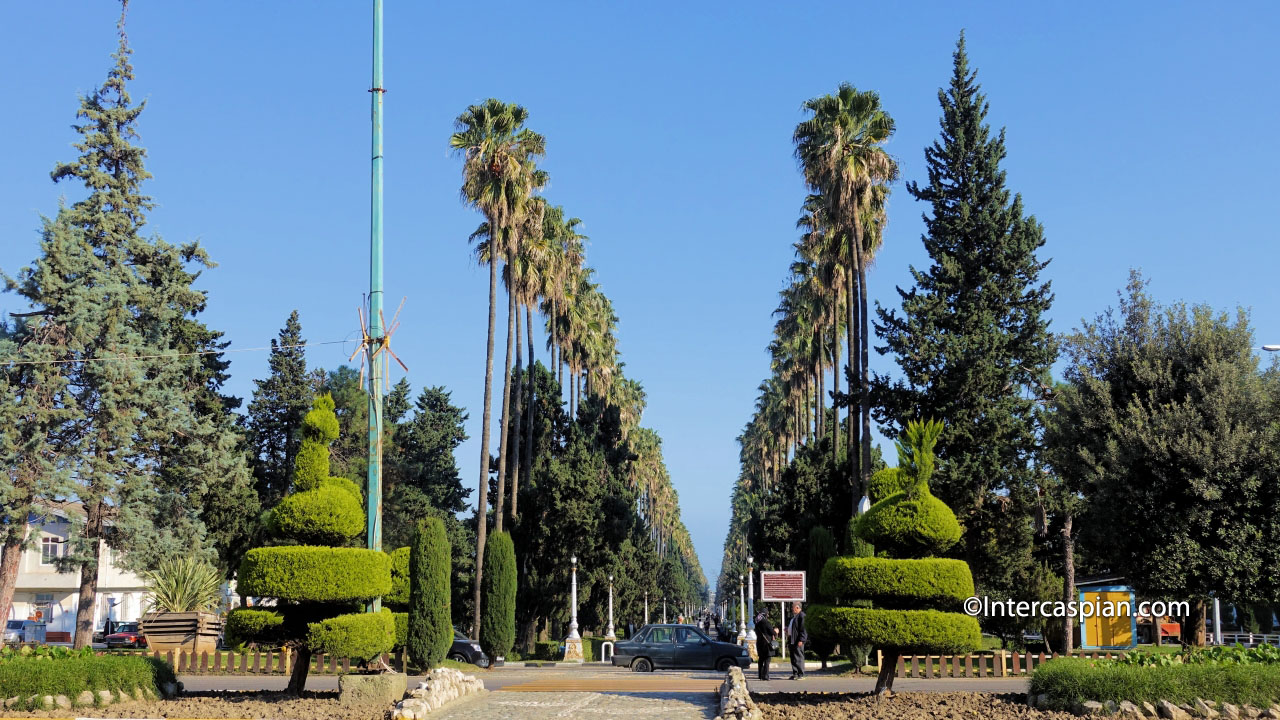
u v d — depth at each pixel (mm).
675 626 32219
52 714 15039
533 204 43469
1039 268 39594
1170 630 41219
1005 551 37438
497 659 37219
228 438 44469
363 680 16828
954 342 37188
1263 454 19328
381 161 19766
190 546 43094
